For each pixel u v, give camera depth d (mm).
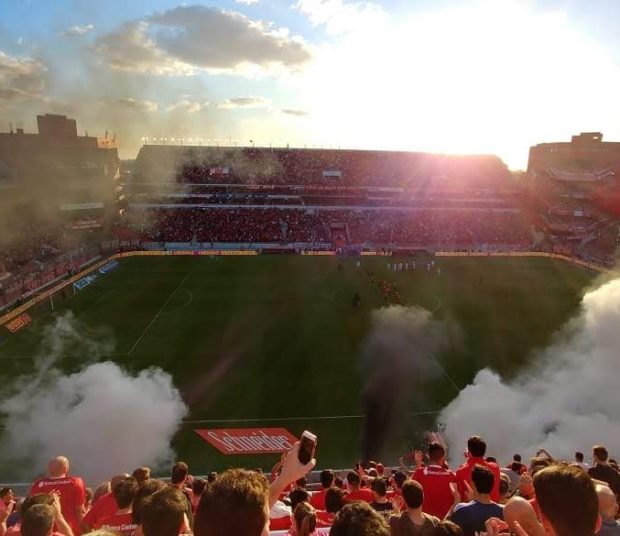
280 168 93000
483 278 56844
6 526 8930
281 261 64500
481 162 96438
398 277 56656
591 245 74375
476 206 87062
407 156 98812
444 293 50219
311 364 32906
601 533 5230
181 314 42750
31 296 47156
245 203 84250
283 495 11398
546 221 80375
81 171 71125
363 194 88188
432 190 88812
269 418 26438
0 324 39969
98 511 7500
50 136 72625
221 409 27172
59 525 6234
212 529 3242
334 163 96000
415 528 5469
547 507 3789
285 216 80938
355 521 3600
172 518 4199
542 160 85125
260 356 34125
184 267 60031
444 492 8766
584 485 3732
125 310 43750
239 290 50281
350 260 65750
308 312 43531
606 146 83125
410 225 80062
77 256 62031
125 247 68438
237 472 3619
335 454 23469
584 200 80500
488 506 6508
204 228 75688
